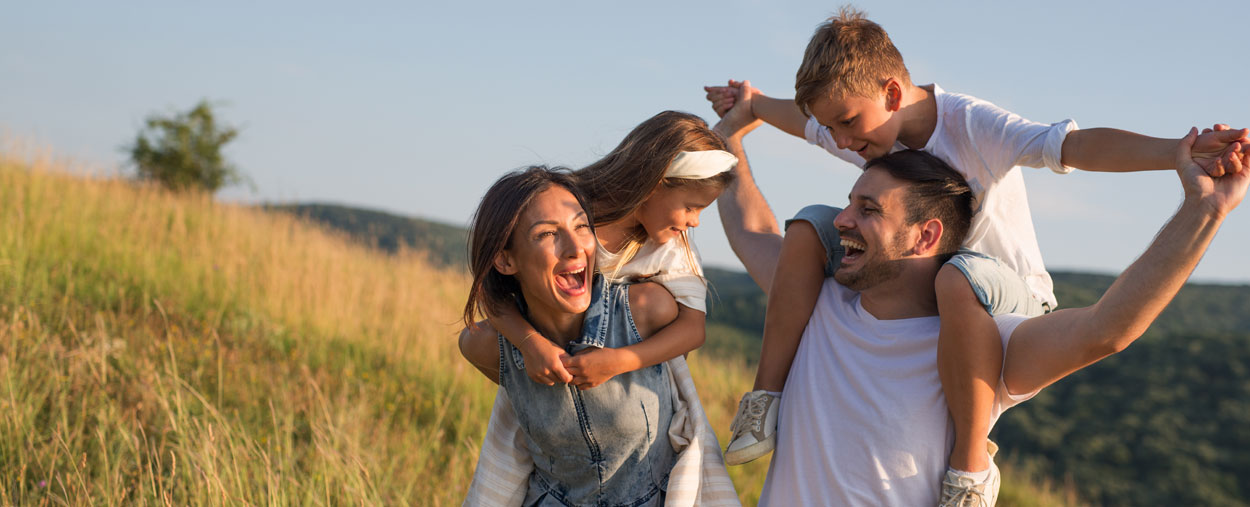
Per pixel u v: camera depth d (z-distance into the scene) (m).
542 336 2.01
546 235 1.90
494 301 2.04
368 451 5.41
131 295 7.79
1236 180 1.66
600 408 2.04
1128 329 1.75
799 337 2.33
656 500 2.16
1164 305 1.72
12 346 5.32
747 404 2.29
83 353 5.38
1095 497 29.00
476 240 1.97
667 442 2.18
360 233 13.92
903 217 2.05
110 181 12.05
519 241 1.91
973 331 1.92
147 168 26.39
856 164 2.78
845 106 2.39
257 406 5.75
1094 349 1.80
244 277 9.00
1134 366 41.22
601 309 2.06
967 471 1.95
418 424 6.96
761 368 2.34
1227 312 63.38
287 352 7.79
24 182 9.89
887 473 2.01
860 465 2.03
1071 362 1.85
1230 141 1.68
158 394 5.04
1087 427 35.03
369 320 9.29
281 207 13.48
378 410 6.93
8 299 6.57
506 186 1.95
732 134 3.08
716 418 10.19
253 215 12.65
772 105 3.00
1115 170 2.01
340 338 8.42
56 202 9.62
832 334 2.20
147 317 7.31
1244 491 29.45
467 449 6.28
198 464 4.02
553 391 2.05
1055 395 39.09
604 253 2.14
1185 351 41.84
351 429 5.67
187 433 4.50
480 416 7.33
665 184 2.13
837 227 2.16
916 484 2.00
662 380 2.16
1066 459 32.62
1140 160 1.90
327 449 4.59
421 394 7.49
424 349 8.68
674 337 2.09
